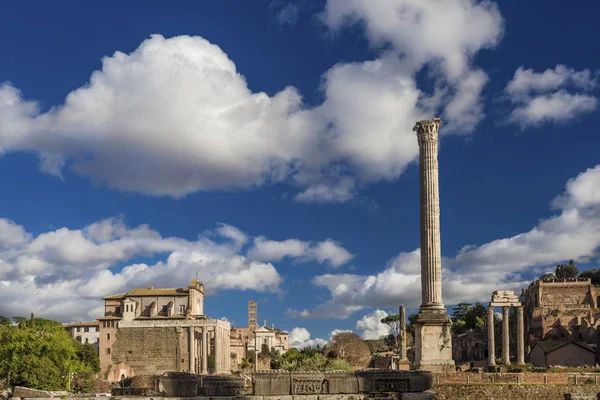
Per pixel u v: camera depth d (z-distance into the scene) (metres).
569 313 167.75
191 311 190.25
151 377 113.88
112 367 172.50
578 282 173.62
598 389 50.00
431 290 53.25
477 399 47.97
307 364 101.69
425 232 54.34
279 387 27.73
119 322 178.38
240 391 28.28
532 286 179.38
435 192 54.97
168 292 192.75
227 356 192.12
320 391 27.61
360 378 27.73
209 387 28.27
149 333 177.12
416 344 52.50
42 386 90.62
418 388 27.62
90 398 30.28
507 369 89.06
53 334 103.50
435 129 55.91
